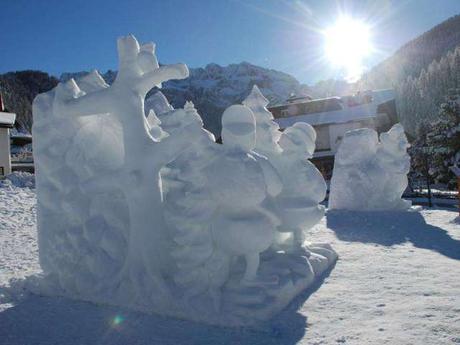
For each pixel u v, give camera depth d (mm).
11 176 22531
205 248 5152
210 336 4547
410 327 4430
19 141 44344
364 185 12984
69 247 6145
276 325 4684
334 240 9727
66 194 6250
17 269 8023
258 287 5129
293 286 5484
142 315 5207
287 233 6801
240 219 5008
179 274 5254
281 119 36531
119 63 5871
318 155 34125
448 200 22891
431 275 6391
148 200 5547
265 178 5324
